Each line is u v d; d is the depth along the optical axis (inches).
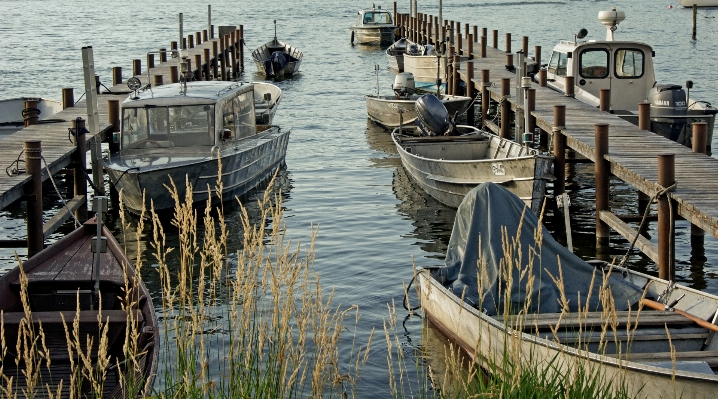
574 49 864.9
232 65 1646.2
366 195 734.5
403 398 268.8
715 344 354.6
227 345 359.6
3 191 496.4
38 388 312.7
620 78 866.1
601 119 722.8
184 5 3727.9
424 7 3457.2
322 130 1058.7
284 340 235.9
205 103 674.2
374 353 402.6
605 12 867.4
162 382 312.7
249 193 743.7
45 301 393.4
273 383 236.4
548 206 700.7
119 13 3225.9
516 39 2128.4
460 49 1457.9
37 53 1860.2
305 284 249.1
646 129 674.2
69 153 637.9
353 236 608.4
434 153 753.6
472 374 265.4
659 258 475.2
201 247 586.6
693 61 1600.6
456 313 394.9
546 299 387.2
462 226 433.7
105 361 217.8
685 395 289.3
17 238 622.8
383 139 999.0
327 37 2327.8
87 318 341.1
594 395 264.7
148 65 1206.9
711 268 537.6
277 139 788.6
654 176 503.5
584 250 584.1
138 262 248.8
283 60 1583.4
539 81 944.9
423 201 711.7
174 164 639.8
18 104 937.5
